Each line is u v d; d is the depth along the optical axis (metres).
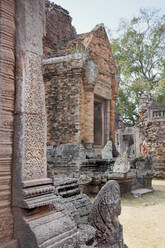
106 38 16.36
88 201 5.36
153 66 33.06
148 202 10.61
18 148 2.93
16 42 3.08
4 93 2.92
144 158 16.70
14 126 3.00
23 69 3.04
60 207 3.87
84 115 13.72
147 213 8.70
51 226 2.95
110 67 16.64
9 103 2.97
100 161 12.90
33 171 3.03
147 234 6.45
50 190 3.17
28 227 2.77
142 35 33.06
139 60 33.31
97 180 10.72
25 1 3.13
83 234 3.78
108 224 4.14
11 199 2.90
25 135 2.96
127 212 8.82
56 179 5.63
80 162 11.83
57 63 13.81
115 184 4.38
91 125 13.70
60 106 13.73
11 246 2.74
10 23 3.05
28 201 2.84
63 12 16.98
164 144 21.58
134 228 6.97
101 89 15.49
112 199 4.23
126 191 11.80
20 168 2.89
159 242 5.85
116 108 34.88
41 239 2.72
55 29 15.86
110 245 4.06
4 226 2.79
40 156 3.16
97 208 4.28
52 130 13.81
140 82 31.48
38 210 3.00
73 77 13.44
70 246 3.02
